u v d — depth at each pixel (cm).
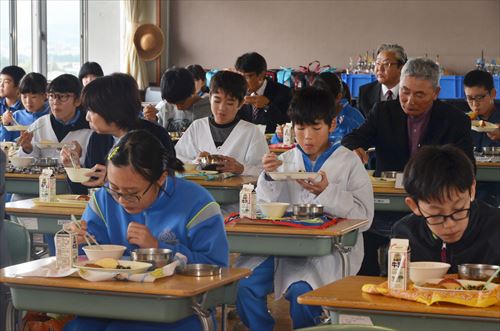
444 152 242
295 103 370
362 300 225
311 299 228
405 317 220
